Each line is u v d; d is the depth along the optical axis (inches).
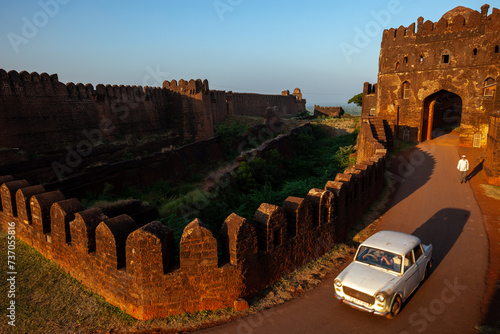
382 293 242.2
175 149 992.9
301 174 1043.9
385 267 270.4
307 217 336.2
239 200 668.7
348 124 1893.5
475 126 930.7
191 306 254.7
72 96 999.0
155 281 243.3
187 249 245.0
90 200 642.8
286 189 722.8
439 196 570.3
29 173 745.6
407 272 267.7
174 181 933.8
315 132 1819.6
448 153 889.5
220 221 556.4
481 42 899.4
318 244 361.4
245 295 271.9
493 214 477.1
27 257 335.9
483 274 322.7
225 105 2097.7
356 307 252.5
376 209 531.5
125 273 249.4
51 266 319.9
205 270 251.4
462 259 355.3
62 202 308.8
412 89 1041.5
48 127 910.4
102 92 1120.8
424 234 425.1
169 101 1582.2
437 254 370.6
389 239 297.4
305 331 242.5
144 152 1228.5
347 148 1212.5
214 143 1277.1
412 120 1058.1
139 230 236.7
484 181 633.6
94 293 280.4
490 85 884.6
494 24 873.5
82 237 279.7
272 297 282.8
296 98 3641.7
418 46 1008.2
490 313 261.6
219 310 259.3
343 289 262.1
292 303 277.1
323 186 746.2
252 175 781.9
